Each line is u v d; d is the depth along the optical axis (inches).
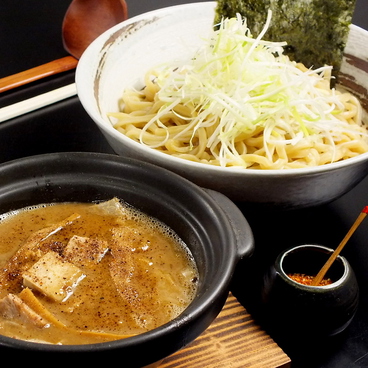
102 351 15.4
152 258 19.4
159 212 20.0
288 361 19.5
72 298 18.3
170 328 15.9
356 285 20.0
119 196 20.3
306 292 19.5
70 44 31.7
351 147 25.5
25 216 20.3
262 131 25.0
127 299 18.3
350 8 26.2
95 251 19.3
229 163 23.8
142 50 27.8
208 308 16.4
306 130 24.2
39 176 20.0
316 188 21.8
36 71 30.4
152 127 25.9
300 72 25.8
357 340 20.5
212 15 28.6
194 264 19.2
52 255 19.0
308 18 27.1
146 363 16.0
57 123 27.6
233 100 23.9
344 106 26.9
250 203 22.3
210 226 18.6
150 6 37.3
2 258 19.3
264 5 27.3
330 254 20.5
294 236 23.1
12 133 26.9
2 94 29.4
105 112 25.9
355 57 27.0
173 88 25.7
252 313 20.7
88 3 31.5
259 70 25.0
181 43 28.6
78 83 24.1
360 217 19.6
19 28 34.7
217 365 19.3
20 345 15.3
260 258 22.3
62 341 17.2
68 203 20.6
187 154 24.6
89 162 20.1
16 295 18.2
